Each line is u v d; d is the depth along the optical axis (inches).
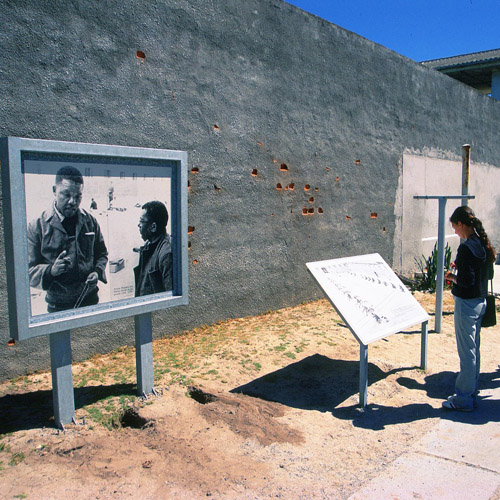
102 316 142.3
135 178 148.9
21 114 171.9
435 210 421.1
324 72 298.7
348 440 146.8
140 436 141.4
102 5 191.9
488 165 505.0
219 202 243.8
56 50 179.6
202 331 237.5
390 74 354.6
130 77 202.5
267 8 259.9
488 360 219.3
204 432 144.9
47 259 130.3
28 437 134.9
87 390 164.7
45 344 185.6
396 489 121.2
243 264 259.8
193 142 228.7
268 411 161.5
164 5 212.8
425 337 201.5
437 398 178.7
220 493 117.1
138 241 151.0
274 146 270.2
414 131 385.7
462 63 674.2
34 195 126.9
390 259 369.7
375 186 348.2
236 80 246.7
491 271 170.7
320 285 169.5
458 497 118.0
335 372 196.9
